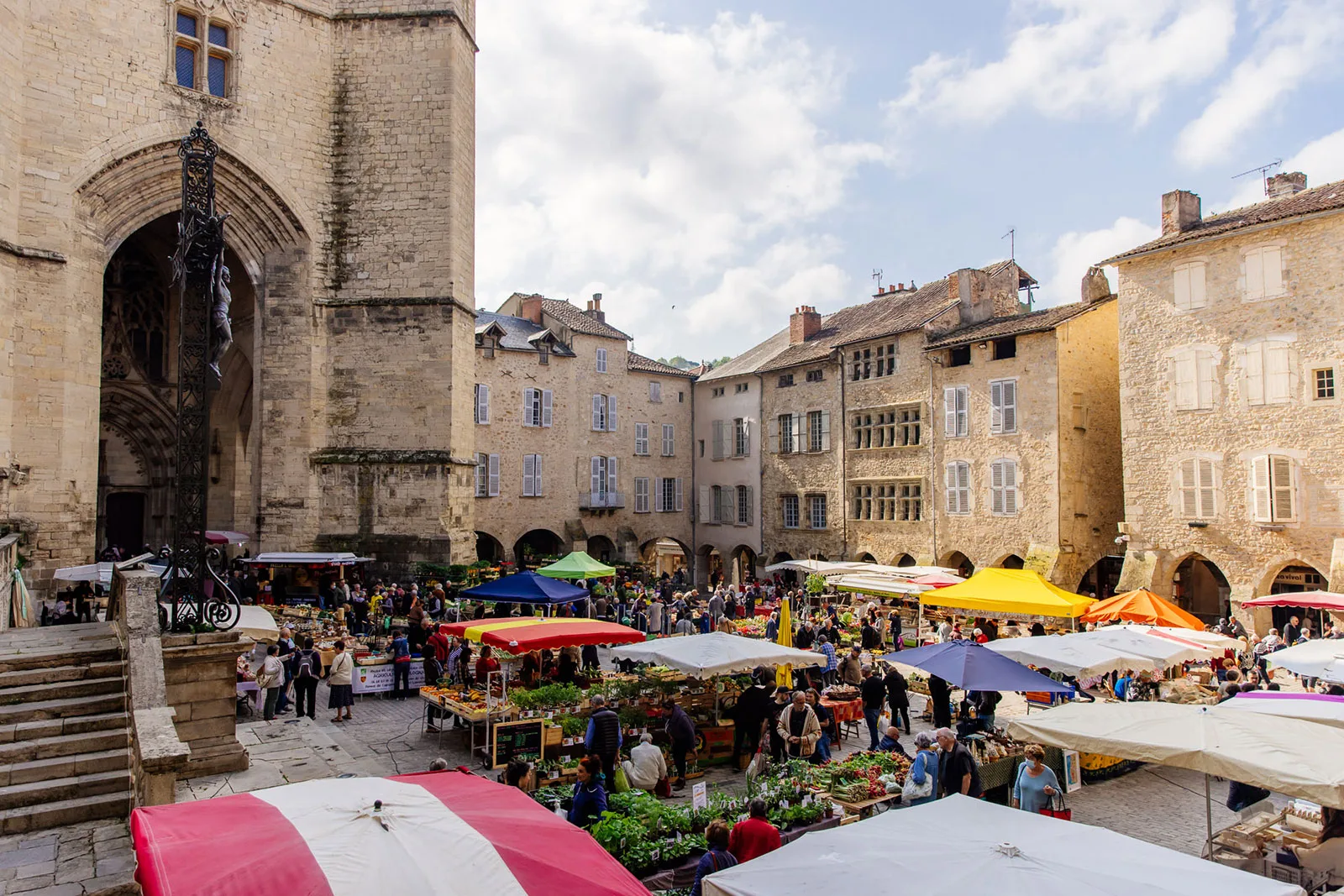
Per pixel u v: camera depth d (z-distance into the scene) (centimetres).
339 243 2583
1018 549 3064
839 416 3812
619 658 1415
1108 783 1396
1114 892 502
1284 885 517
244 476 2945
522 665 1720
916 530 3434
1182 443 2630
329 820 500
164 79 2278
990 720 1472
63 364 2066
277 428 2503
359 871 448
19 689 1065
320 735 1378
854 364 3762
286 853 456
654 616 2534
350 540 2508
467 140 2703
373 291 2570
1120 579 2759
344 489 2525
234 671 1146
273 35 2478
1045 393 3002
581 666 1828
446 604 2256
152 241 2945
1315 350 2345
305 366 2519
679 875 890
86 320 2150
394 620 2177
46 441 2031
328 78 2597
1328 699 1083
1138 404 2747
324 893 427
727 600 2900
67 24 2116
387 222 2577
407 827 497
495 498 3906
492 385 3941
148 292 2966
